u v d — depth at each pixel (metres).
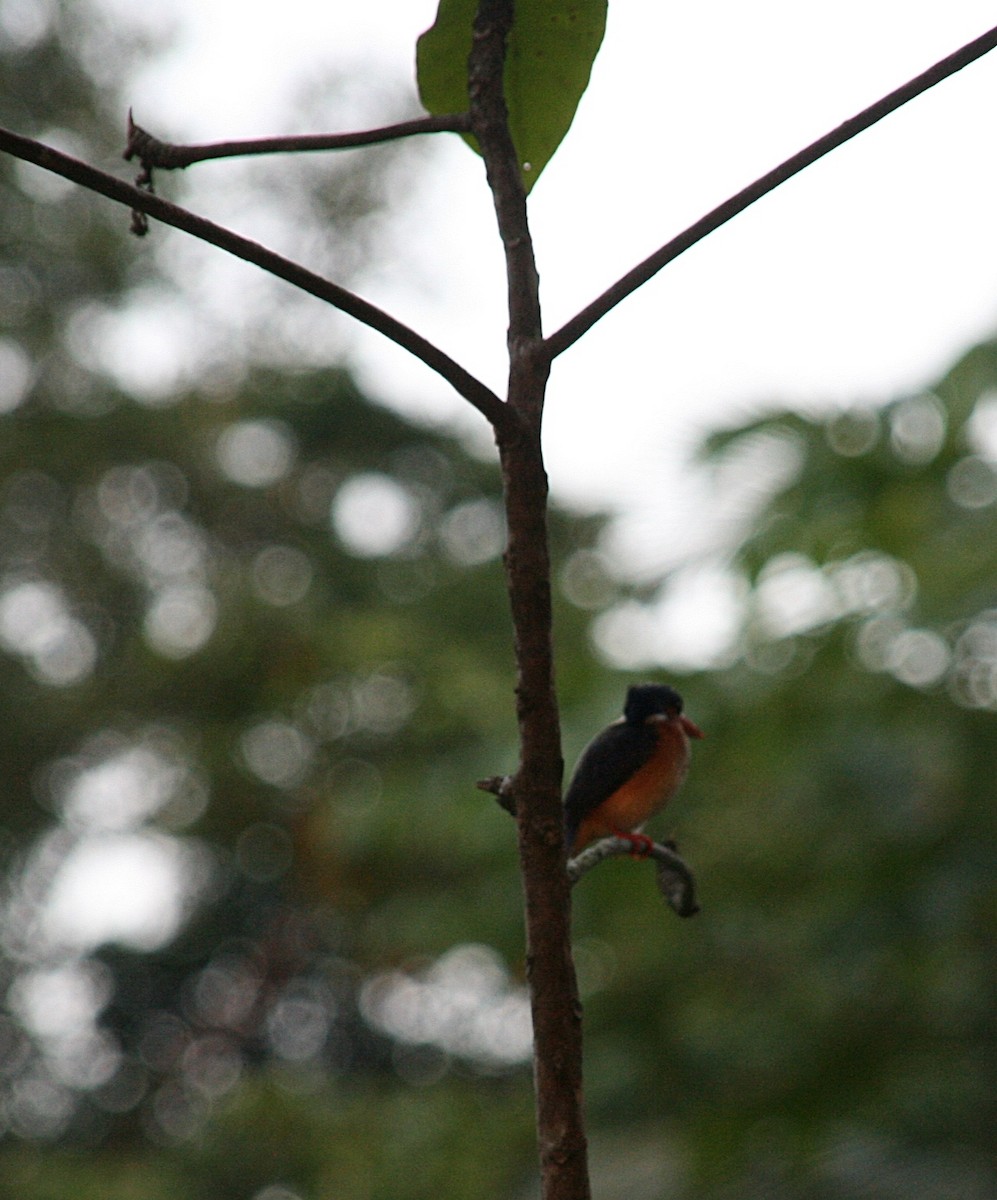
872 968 11.42
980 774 10.86
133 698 22.48
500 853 11.96
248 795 22.30
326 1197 14.94
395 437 25.30
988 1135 11.58
